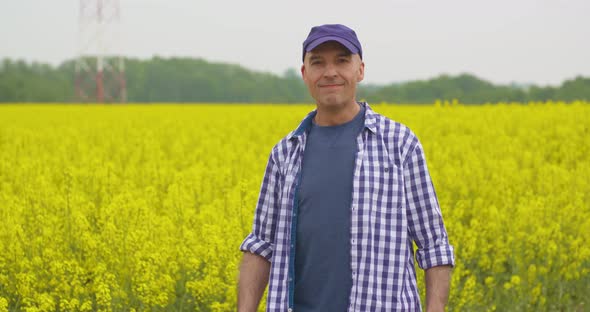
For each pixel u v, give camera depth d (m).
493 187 9.12
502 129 14.96
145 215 6.73
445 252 3.13
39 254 6.31
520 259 6.55
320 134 3.27
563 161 11.79
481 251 6.88
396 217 3.09
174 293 5.70
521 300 6.14
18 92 74.44
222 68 84.88
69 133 17.86
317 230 3.15
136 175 10.59
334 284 3.12
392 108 20.52
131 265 5.95
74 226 6.84
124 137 17.38
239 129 18.80
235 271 5.65
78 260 6.22
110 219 6.69
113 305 5.50
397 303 3.05
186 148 15.33
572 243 6.57
